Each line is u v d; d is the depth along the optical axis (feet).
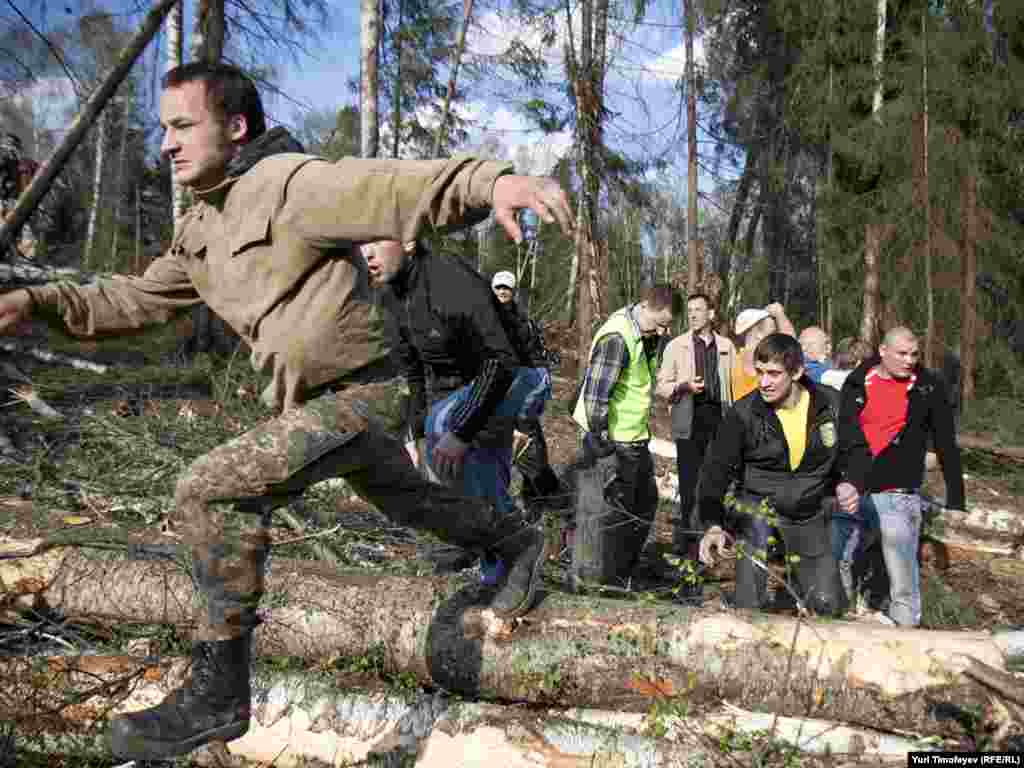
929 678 7.68
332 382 6.55
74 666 8.67
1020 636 9.98
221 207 6.25
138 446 15.56
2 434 16.60
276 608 9.10
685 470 17.10
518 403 11.15
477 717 8.20
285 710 8.55
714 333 17.71
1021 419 32.91
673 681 8.26
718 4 38.65
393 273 10.75
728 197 52.47
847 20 42.73
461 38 37.83
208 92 6.03
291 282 6.09
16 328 6.40
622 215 38.14
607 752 7.73
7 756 7.87
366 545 13.21
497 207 5.15
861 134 40.29
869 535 14.61
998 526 20.94
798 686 7.98
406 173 5.45
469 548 8.29
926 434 13.33
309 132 34.50
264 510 6.44
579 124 33.53
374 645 8.83
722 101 46.88
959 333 39.14
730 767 7.49
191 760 8.39
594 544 13.62
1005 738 7.36
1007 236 39.63
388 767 8.16
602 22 34.09
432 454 11.18
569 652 8.41
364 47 31.04
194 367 23.66
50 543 10.00
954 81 38.99
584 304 32.27
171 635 9.36
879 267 40.78
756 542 11.32
